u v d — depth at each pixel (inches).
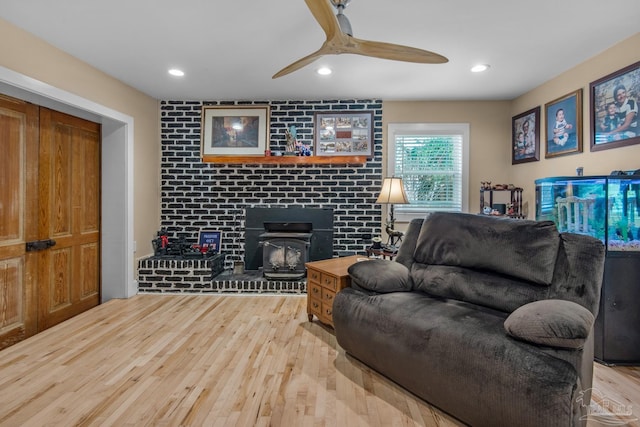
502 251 80.2
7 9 90.0
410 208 177.2
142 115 161.3
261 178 177.6
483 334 65.9
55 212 124.5
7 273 105.9
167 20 96.4
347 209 177.0
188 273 158.7
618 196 93.0
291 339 108.7
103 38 106.9
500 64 126.6
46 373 86.7
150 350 100.2
